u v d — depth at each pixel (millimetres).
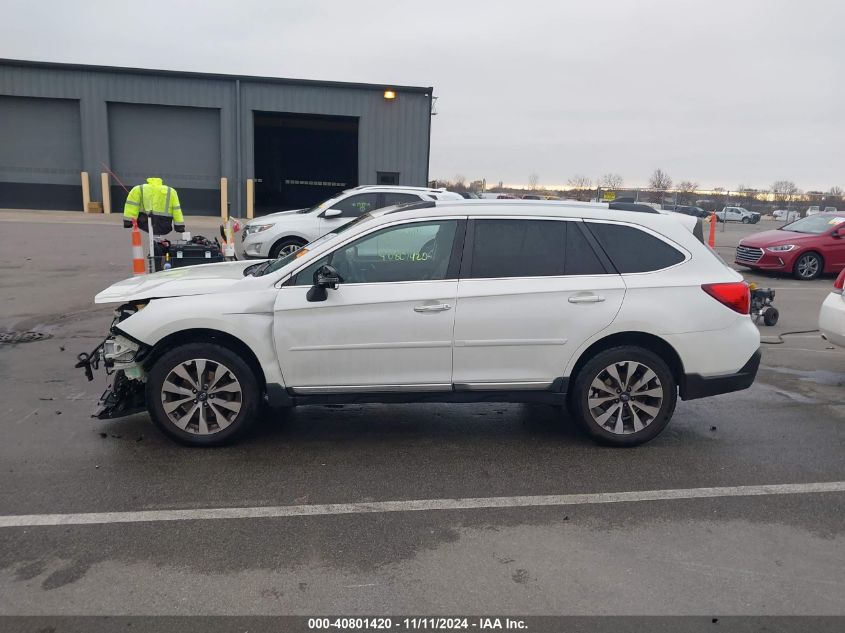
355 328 4602
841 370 7242
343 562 3363
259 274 5039
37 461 4508
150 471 4391
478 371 4727
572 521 3832
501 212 4812
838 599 3113
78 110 27219
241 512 3863
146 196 9766
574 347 4730
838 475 4527
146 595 3055
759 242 14898
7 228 19844
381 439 5082
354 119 31906
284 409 5730
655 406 4883
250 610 2965
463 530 3709
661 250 4863
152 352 4684
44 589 3084
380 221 4734
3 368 6664
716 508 4016
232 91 27281
